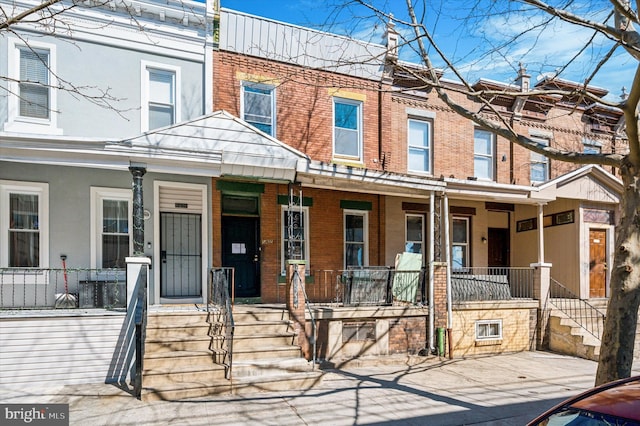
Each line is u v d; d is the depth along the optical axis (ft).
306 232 39.04
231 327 23.95
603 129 52.34
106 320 25.64
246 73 36.65
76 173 31.78
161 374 23.07
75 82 31.09
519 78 46.91
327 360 30.19
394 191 35.14
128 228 33.37
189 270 35.27
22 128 29.71
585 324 39.09
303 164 30.48
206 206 34.99
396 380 27.12
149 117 33.27
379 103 41.91
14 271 29.71
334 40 39.83
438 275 34.50
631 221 19.48
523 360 34.24
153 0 32.89
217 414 20.18
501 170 47.29
